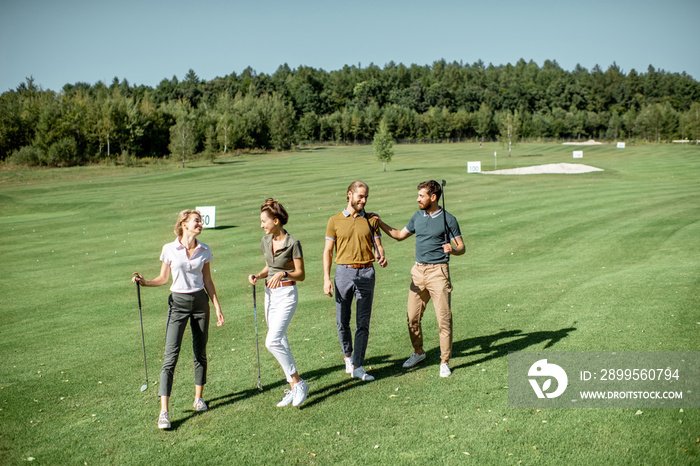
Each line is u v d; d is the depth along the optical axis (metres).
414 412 4.77
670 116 115.12
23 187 44.31
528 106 154.25
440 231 5.61
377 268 13.41
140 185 45.50
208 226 22.44
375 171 52.41
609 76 176.25
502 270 12.84
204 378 5.14
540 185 35.19
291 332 7.70
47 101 67.81
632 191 28.44
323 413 4.87
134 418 4.99
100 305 10.73
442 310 5.56
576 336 6.52
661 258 12.98
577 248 15.37
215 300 5.29
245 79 165.00
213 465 4.07
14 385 6.06
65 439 4.60
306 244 17.67
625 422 4.32
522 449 4.04
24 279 14.09
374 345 6.89
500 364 5.80
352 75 180.75
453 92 159.00
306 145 116.62
